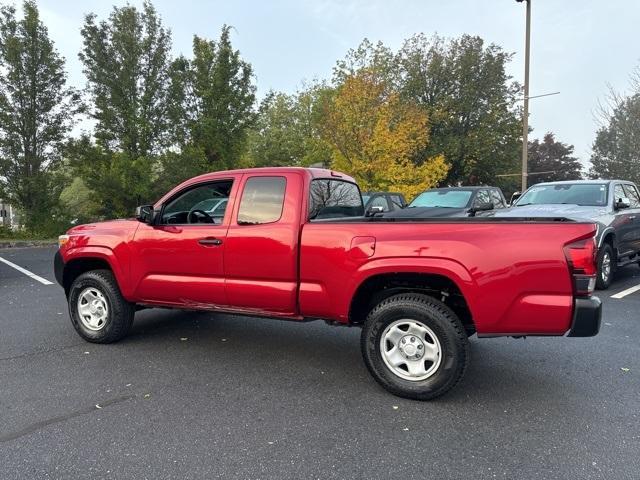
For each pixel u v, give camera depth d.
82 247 4.87
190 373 4.07
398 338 3.55
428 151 30.36
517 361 4.38
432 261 3.37
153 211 4.54
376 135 17.81
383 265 3.50
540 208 8.30
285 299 3.91
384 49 19.77
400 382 3.52
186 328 5.51
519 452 2.79
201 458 2.72
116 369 4.16
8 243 15.57
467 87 31.53
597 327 3.13
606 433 3.01
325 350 4.72
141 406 3.41
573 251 3.12
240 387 3.78
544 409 3.37
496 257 3.24
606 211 8.02
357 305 3.82
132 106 17.91
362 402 3.50
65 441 2.90
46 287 8.29
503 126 32.50
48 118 16.97
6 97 16.28
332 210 4.48
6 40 15.98
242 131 20.83
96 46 17.62
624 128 24.11
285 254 3.88
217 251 4.18
